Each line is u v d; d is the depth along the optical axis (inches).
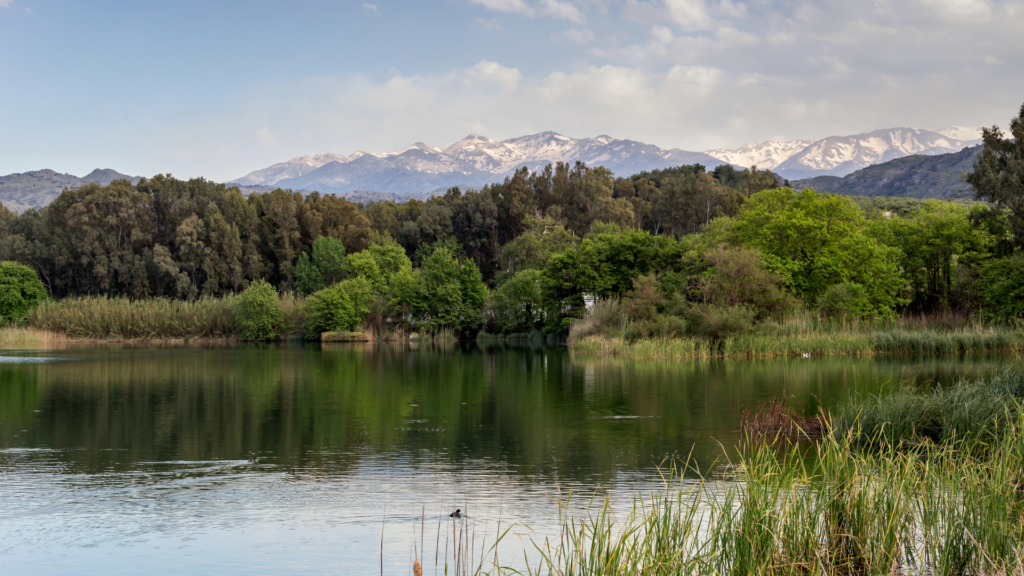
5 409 1098.1
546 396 1224.2
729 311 2091.5
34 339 3395.7
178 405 1140.5
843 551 381.1
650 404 1095.0
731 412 999.6
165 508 551.2
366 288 3754.9
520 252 4471.0
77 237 4650.6
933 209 2723.9
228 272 4758.9
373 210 6063.0
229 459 729.6
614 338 2345.0
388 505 554.3
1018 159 2368.4
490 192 5964.6
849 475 413.4
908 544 387.2
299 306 3823.8
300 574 416.2
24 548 465.1
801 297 2410.2
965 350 1990.7
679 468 665.0
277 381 1531.7
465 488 601.3
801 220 2413.9
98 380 1555.1
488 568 417.4
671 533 379.2
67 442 826.2
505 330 3634.4
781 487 394.3
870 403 745.0
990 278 2244.1
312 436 859.4
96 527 507.5
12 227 5007.4
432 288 3700.8
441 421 967.6
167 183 5034.5
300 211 5324.8
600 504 542.9
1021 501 386.3
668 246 2923.2
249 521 518.0
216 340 3698.3
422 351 2723.9
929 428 652.1
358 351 2755.9
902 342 1995.6
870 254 2459.4
